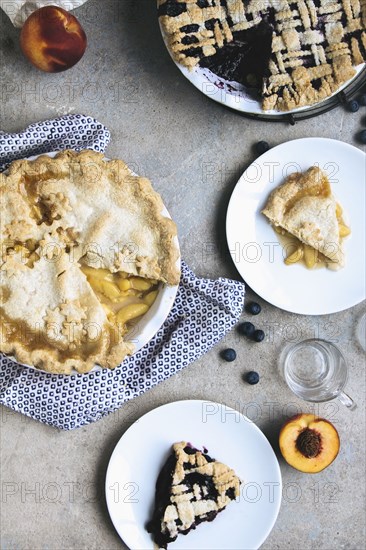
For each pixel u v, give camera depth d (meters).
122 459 1.16
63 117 1.14
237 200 1.17
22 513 1.18
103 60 1.18
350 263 1.18
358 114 1.21
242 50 1.12
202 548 1.17
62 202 1.06
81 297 1.05
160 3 1.11
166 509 1.14
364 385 1.21
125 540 1.16
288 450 1.16
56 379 1.14
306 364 1.20
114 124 1.18
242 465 1.18
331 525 1.21
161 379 1.15
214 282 1.14
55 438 1.18
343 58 1.11
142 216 1.07
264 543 1.20
